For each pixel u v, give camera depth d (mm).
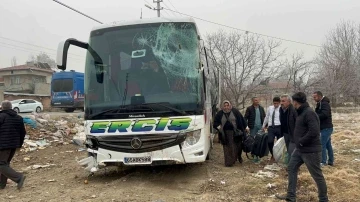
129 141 7227
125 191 7098
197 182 7773
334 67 39094
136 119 7254
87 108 7574
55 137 15023
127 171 8930
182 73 7453
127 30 7859
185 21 7809
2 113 7629
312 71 32188
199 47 7637
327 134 9203
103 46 7832
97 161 7445
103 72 7676
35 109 32781
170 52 7617
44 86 56094
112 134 7328
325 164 9414
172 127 7168
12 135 7617
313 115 6031
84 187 7586
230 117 9508
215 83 13516
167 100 7258
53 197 6926
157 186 7465
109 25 7965
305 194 6836
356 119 26500
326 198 6094
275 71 30734
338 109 35969
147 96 7340
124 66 7656
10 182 8383
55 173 9172
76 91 29203
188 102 7246
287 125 7793
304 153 6105
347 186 7324
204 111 7453
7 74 58188
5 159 7566
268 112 9859
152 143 7203
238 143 9680
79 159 11094
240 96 30578
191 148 7164
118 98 7445
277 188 7273
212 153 11555
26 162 10883
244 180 7961
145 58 7645
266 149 9617
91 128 7477
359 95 39625
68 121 19547
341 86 37188
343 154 11367
